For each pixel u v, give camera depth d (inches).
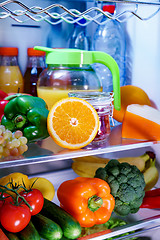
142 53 41.3
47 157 28.9
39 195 31.0
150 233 33.8
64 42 43.1
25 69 40.8
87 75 35.1
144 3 33.9
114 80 35.0
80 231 30.2
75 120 30.6
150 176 41.4
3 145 28.4
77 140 30.5
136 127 34.9
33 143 33.3
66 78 34.2
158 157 42.7
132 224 33.5
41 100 32.7
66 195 33.4
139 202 35.6
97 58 34.1
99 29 42.3
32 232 28.5
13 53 37.8
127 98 40.3
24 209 28.8
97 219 32.7
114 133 37.7
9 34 39.3
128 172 35.8
